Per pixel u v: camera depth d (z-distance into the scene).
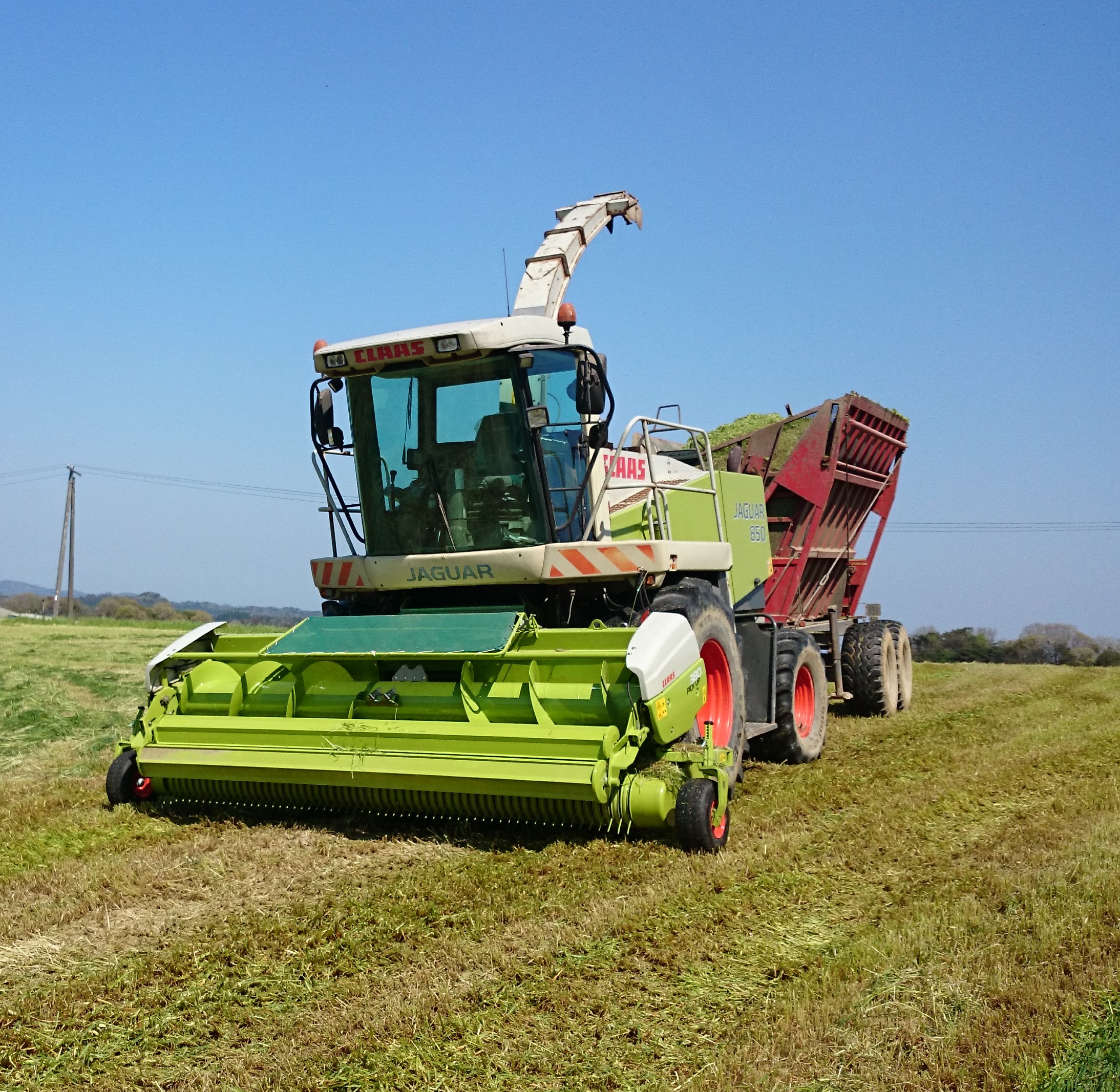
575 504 7.72
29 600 66.31
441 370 7.80
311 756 6.66
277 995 4.29
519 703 6.53
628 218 11.84
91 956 4.76
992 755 9.52
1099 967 4.25
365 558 7.96
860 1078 3.54
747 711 9.35
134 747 7.34
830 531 12.73
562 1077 3.62
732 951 4.70
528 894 5.43
